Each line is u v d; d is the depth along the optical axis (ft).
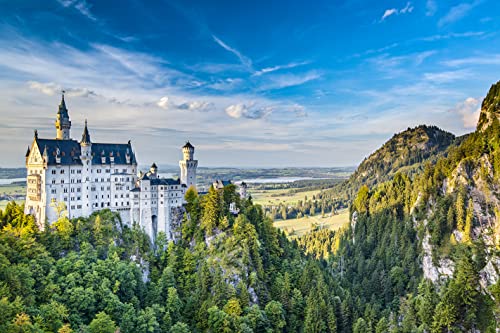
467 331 433.89
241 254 522.47
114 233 545.03
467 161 592.19
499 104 623.36
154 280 526.16
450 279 497.05
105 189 593.01
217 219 590.96
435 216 587.68
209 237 574.97
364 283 579.89
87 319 382.83
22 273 376.07
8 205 520.83
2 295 333.21
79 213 563.48
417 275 566.36
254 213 631.15
